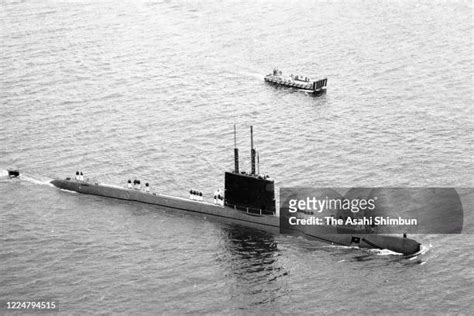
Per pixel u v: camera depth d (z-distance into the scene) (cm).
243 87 18025
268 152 14875
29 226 12675
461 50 19225
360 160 14438
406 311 10394
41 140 15488
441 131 15412
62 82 18112
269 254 11875
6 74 18512
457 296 10644
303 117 16400
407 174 13875
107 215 13088
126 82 18150
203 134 15700
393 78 17988
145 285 11075
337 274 11288
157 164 14575
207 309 10544
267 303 10650
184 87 17962
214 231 12569
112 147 15200
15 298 10788
